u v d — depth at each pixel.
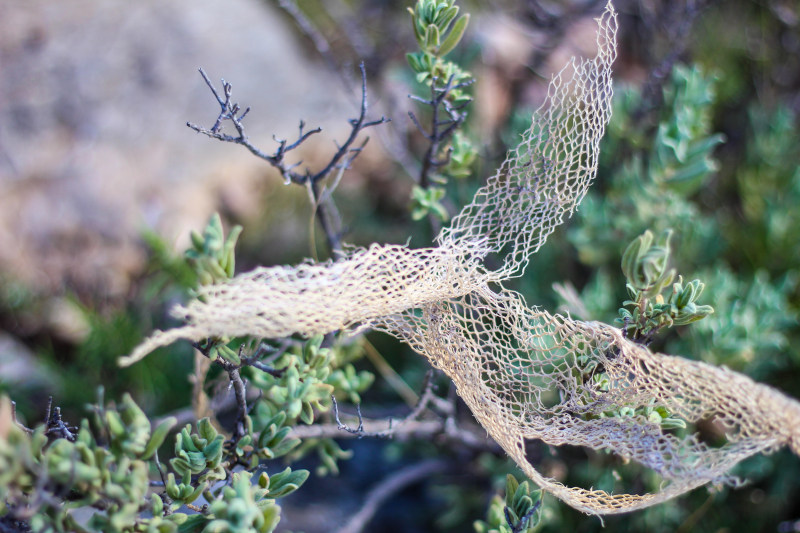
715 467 0.42
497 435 0.43
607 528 0.63
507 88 0.93
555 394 0.56
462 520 0.73
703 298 0.63
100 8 1.04
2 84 0.95
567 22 0.90
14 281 0.84
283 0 0.73
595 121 0.46
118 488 0.38
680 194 0.66
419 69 0.50
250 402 0.60
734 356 0.60
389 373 0.67
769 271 0.75
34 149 0.92
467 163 0.55
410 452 0.77
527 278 0.72
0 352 0.79
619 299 0.68
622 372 0.43
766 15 0.98
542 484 0.43
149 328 0.79
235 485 0.41
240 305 0.39
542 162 0.46
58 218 0.88
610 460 0.60
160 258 0.75
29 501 0.39
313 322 0.41
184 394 0.74
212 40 1.04
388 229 0.91
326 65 1.05
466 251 0.44
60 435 0.44
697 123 0.65
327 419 0.57
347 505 0.75
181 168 0.95
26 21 1.00
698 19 0.94
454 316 0.44
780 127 0.79
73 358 0.84
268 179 0.97
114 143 0.94
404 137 0.81
